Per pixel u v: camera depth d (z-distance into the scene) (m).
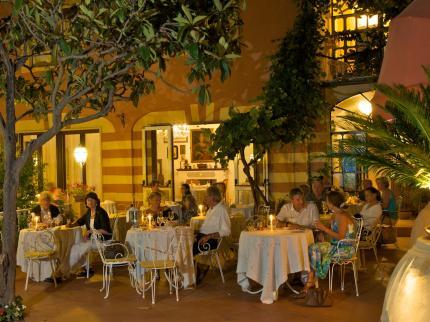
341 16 12.97
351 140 5.66
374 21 13.27
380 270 9.25
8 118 7.05
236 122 10.99
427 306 4.27
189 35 6.32
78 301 7.92
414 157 5.26
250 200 13.26
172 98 13.93
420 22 5.11
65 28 7.60
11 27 7.26
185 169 15.12
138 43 6.69
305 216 8.59
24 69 14.27
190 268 8.38
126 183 14.43
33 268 9.09
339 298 7.66
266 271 7.53
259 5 13.09
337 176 13.04
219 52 6.38
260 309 7.24
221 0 7.06
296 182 12.70
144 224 9.09
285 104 11.42
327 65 12.96
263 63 13.07
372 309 7.09
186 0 7.12
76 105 8.08
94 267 10.30
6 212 7.05
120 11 6.26
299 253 7.57
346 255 7.67
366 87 12.08
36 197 12.50
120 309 7.45
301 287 8.30
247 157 13.43
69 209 12.34
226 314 7.06
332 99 12.39
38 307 7.66
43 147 15.46
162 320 6.88
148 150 14.25
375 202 9.71
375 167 5.61
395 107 5.64
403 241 11.85
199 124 13.73
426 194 7.19
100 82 7.36
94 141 15.02
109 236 9.54
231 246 9.91
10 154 7.02
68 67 7.53
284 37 11.88
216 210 8.75
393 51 5.40
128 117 14.37
